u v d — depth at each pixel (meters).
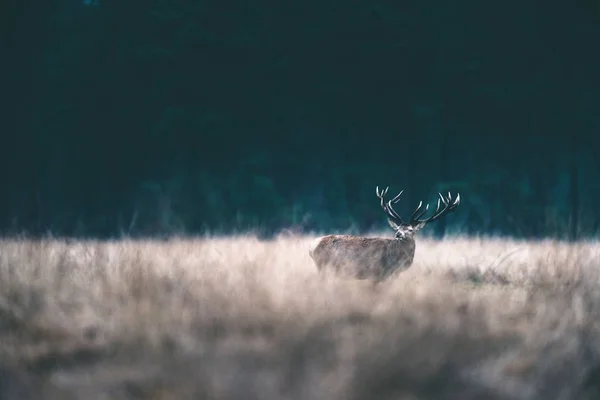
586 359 14.62
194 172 86.00
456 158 86.25
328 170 86.50
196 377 13.02
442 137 85.69
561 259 25.91
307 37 86.12
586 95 85.38
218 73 87.00
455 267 27.20
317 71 86.44
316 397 12.18
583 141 85.69
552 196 85.75
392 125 86.50
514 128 86.25
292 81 86.81
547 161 86.00
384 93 85.75
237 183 84.06
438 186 80.06
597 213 83.56
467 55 86.25
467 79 85.25
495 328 16.36
